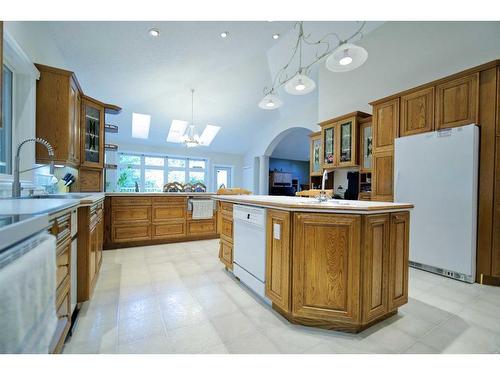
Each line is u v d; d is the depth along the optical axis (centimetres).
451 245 252
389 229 163
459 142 247
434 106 276
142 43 356
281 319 171
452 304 196
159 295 208
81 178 340
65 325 132
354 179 407
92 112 344
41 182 269
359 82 421
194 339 147
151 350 136
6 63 207
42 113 243
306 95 600
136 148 793
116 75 431
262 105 301
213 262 301
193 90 581
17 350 59
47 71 244
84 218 177
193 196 413
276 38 436
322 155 460
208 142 865
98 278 244
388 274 163
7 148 215
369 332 156
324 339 148
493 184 236
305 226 159
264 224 189
